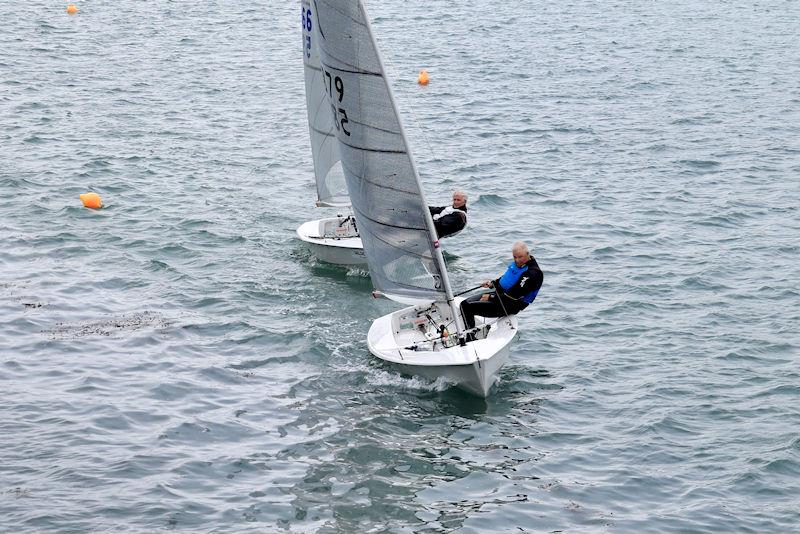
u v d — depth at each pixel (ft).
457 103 221.66
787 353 104.53
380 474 81.87
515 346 106.63
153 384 94.94
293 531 73.67
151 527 73.20
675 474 82.48
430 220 98.17
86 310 110.93
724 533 74.49
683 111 216.13
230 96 222.28
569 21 332.80
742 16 348.18
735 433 88.53
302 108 213.66
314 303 116.06
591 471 82.99
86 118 197.47
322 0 94.48
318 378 98.27
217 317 111.14
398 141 95.76
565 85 240.53
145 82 231.71
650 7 366.63
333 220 134.31
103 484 78.28
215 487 78.95
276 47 279.90
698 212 151.12
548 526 75.15
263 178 165.07
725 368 101.24
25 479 78.38
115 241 132.77
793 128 202.80
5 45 262.26
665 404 93.91
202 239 135.23
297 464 82.89
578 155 182.91
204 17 321.11
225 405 92.12
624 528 75.00
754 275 126.41
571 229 143.74
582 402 94.63
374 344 102.53
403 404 93.76
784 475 81.76
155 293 116.78
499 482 81.00
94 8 325.83
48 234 133.80
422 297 102.06
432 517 76.02
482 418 91.50
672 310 116.16
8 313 108.58
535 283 100.37
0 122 189.98
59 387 93.35
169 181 160.56
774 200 157.28
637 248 136.26
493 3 364.58
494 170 172.96
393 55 272.31
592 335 109.60
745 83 244.63
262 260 128.77
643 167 175.42
